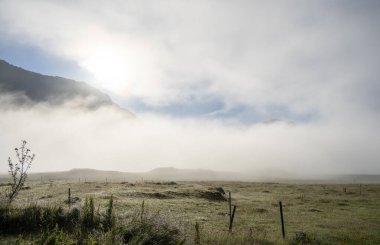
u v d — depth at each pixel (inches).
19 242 398.9
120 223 503.8
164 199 1683.1
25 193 1715.1
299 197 2314.2
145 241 454.0
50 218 529.3
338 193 2849.4
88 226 516.7
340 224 1152.8
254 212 1429.6
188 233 569.9
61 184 2682.1
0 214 516.1
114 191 1791.3
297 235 819.4
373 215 1412.4
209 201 1813.5
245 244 626.5
